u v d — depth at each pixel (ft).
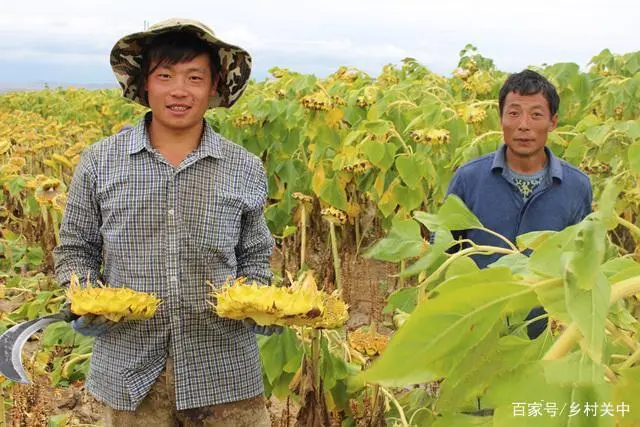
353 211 17.38
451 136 14.99
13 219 22.47
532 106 9.21
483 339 2.28
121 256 7.34
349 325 15.89
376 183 15.48
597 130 13.08
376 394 8.93
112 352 7.47
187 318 7.36
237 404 7.68
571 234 2.31
